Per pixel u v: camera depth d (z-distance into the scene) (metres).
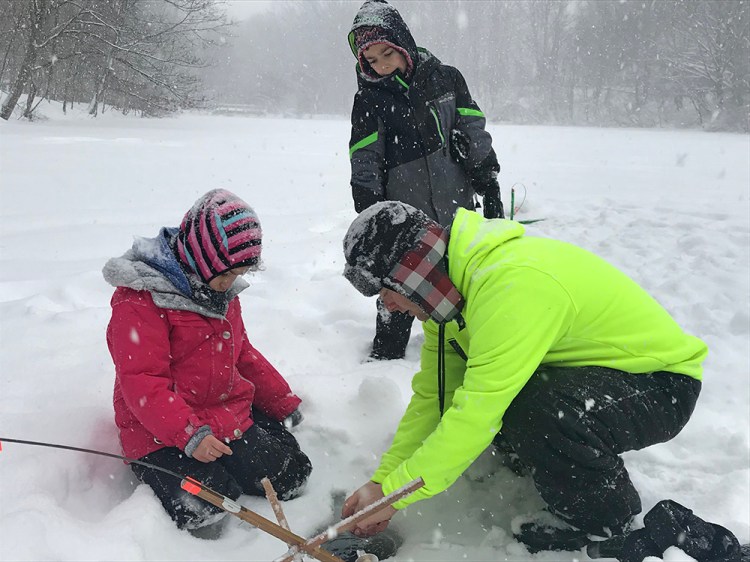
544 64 67.31
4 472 2.47
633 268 5.57
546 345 2.22
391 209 2.33
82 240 6.18
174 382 2.67
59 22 26.03
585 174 12.47
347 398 3.26
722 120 45.53
